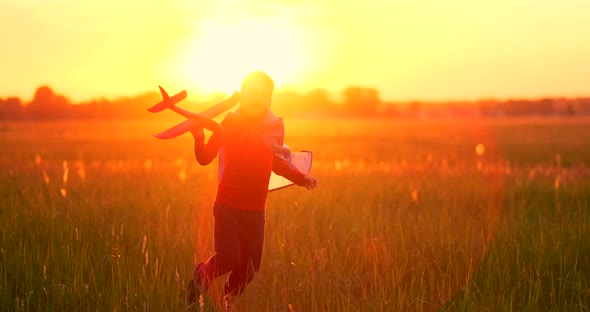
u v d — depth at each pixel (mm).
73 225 6301
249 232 4395
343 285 4773
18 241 5773
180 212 7273
